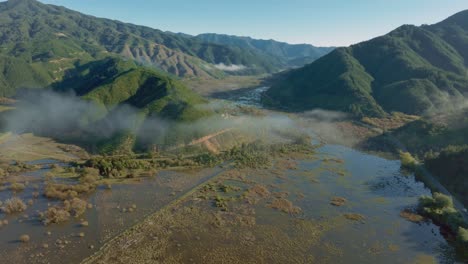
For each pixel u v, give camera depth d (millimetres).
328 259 69312
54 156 128125
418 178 117562
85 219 80375
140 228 77250
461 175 105875
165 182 106562
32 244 69438
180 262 65812
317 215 87875
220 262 66438
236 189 102250
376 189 107250
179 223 80375
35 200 89312
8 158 121875
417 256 71188
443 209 86812
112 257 66438
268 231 78812
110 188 99812
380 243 75625
